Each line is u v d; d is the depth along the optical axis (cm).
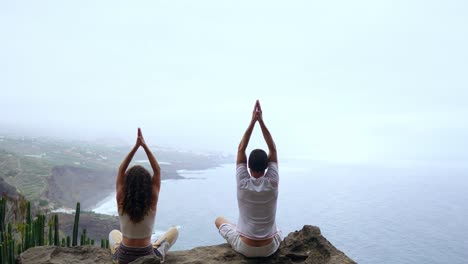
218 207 11969
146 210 407
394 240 9762
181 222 9662
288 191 18000
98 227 4950
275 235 461
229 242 483
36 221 578
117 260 425
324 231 10362
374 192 18400
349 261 443
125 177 421
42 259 459
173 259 464
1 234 577
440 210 14150
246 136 466
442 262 8050
